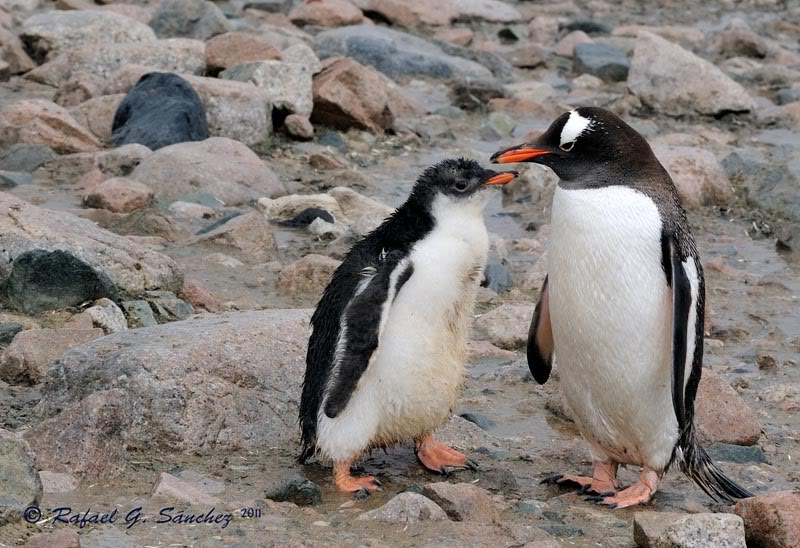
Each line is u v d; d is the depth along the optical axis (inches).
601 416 388.2
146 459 387.2
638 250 366.9
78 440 366.9
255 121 827.4
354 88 893.8
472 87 1019.3
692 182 780.6
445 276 370.0
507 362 525.3
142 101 804.6
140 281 537.3
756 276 669.3
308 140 855.7
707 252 709.9
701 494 407.2
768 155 894.4
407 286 366.9
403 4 1263.5
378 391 372.2
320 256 598.2
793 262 702.5
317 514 352.5
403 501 346.9
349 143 864.3
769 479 417.1
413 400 376.5
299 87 865.5
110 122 819.4
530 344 412.2
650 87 1027.3
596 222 369.7
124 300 526.6
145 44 929.5
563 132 379.9
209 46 926.4
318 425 375.9
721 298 629.9
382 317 362.0
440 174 373.4
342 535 334.0
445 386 381.7
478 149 890.7
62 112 789.9
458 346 384.8
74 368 409.4
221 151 749.3
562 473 404.2
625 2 1546.5
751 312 610.5
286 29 1130.7
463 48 1157.7
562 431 456.4
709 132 967.0
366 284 367.6
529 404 480.1
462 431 438.3
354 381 362.9
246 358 416.8
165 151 733.3
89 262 524.4
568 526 354.6
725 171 836.6
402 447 426.3
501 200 786.8
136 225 650.2
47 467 363.9
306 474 389.1
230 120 820.0
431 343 372.5
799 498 348.2
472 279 380.5
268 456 401.4
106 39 978.1
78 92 866.1
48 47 975.6
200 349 410.9
